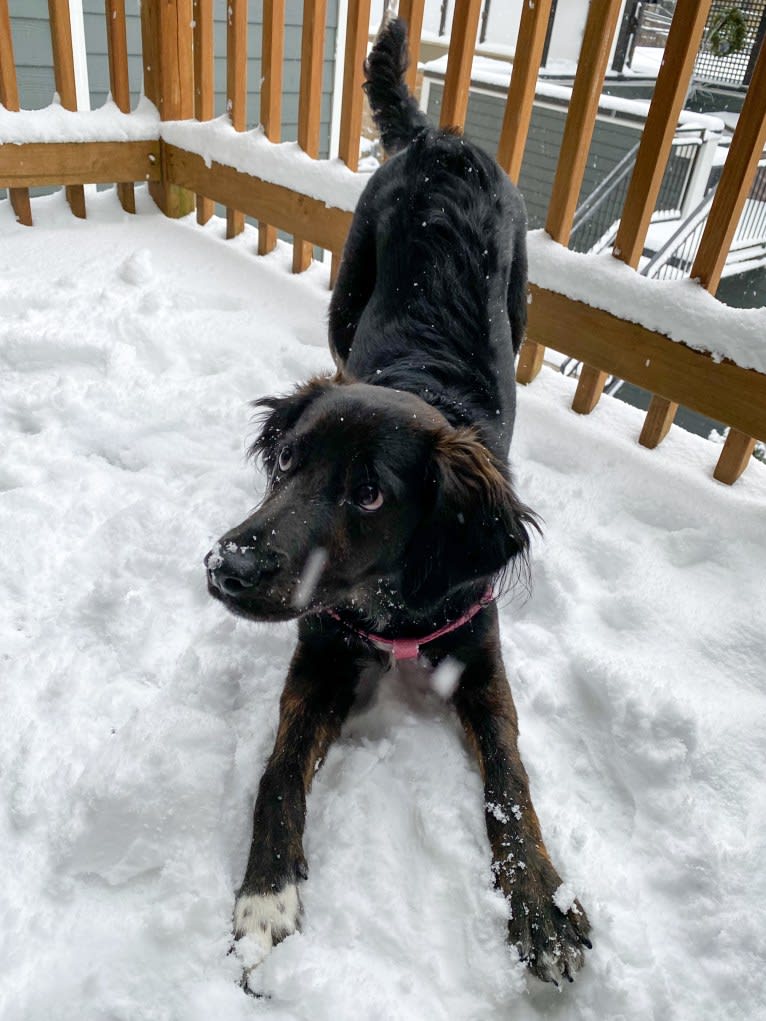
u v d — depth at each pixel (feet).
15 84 13.98
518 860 5.76
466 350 8.33
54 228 15.10
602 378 11.19
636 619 8.05
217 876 5.65
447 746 6.73
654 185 9.93
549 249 10.92
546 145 35.32
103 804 5.86
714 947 5.51
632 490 9.91
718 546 9.02
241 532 5.64
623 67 35.81
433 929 5.55
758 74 8.55
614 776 6.73
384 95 11.44
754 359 9.19
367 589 6.59
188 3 14.51
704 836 6.06
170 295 12.91
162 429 10.25
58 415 10.16
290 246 15.51
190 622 7.70
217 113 22.70
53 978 5.10
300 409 7.13
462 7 11.16
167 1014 4.92
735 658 7.69
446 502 6.27
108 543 8.38
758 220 27.91
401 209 9.31
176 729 6.37
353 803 6.22
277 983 5.09
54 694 6.86
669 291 9.86
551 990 5.39
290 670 6.86
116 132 14.98
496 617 7.19
